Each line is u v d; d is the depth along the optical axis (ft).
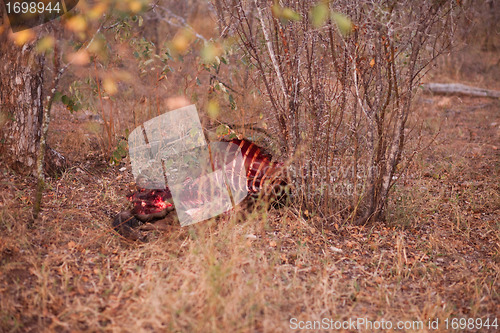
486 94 33.35
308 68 13.55
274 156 15.23
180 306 10.04
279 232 13.79
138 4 12.94
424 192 17.25
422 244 13.84
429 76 16.98
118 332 9.32
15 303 10.06
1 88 15.79
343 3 12.81
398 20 13.06
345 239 13.88
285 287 11.09
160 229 13.15
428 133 25.11
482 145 23.61
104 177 17.40
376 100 13.38
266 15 13.48
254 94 17.52
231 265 11.22
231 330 9.46
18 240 12.09
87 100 18.40
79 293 10.58
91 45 13.32
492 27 31.22
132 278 11.09
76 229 13.24
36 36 15.34
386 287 11.61
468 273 12.37
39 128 16.19
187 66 22.34
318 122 13.98
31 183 15.71
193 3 28.40
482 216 16.01
